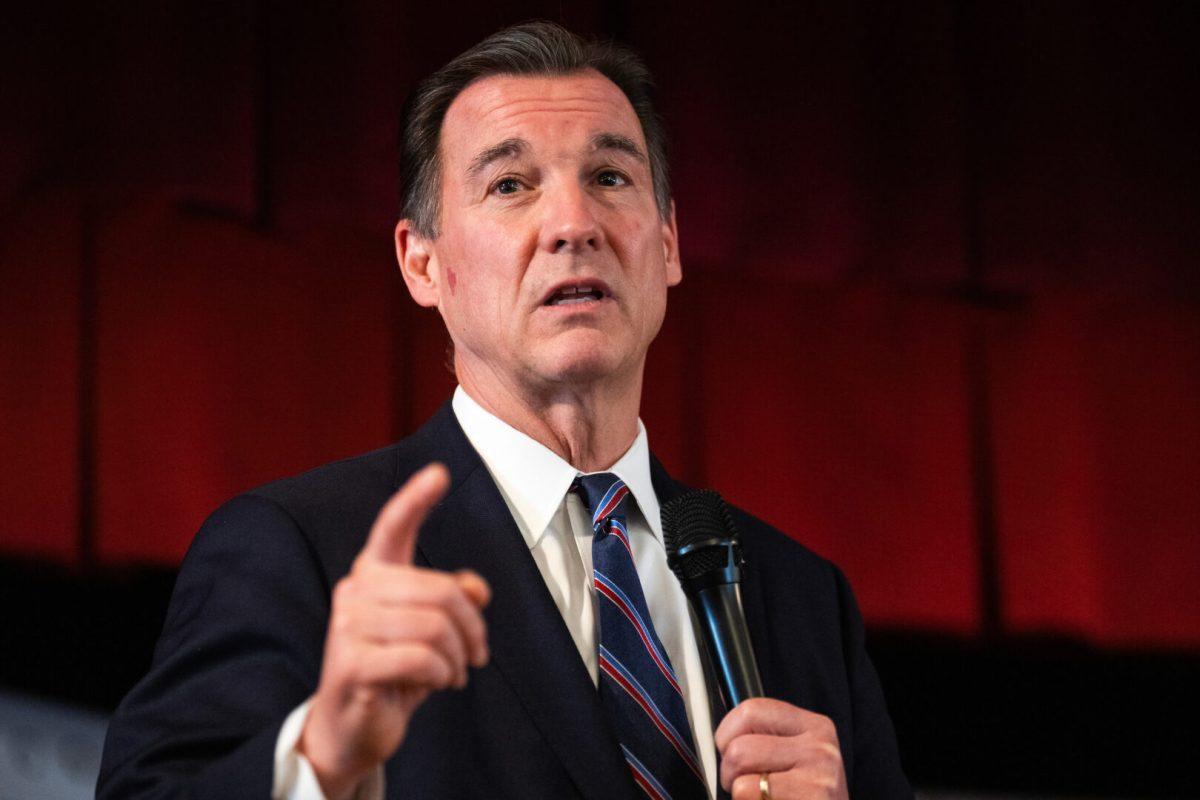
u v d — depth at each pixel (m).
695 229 13.09
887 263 13.60
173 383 11.60
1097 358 14.48
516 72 5.13
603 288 4.73
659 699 4.22
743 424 13.81
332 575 4.24
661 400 13.61
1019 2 14.20
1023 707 13.84
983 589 14.15
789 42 13.48
